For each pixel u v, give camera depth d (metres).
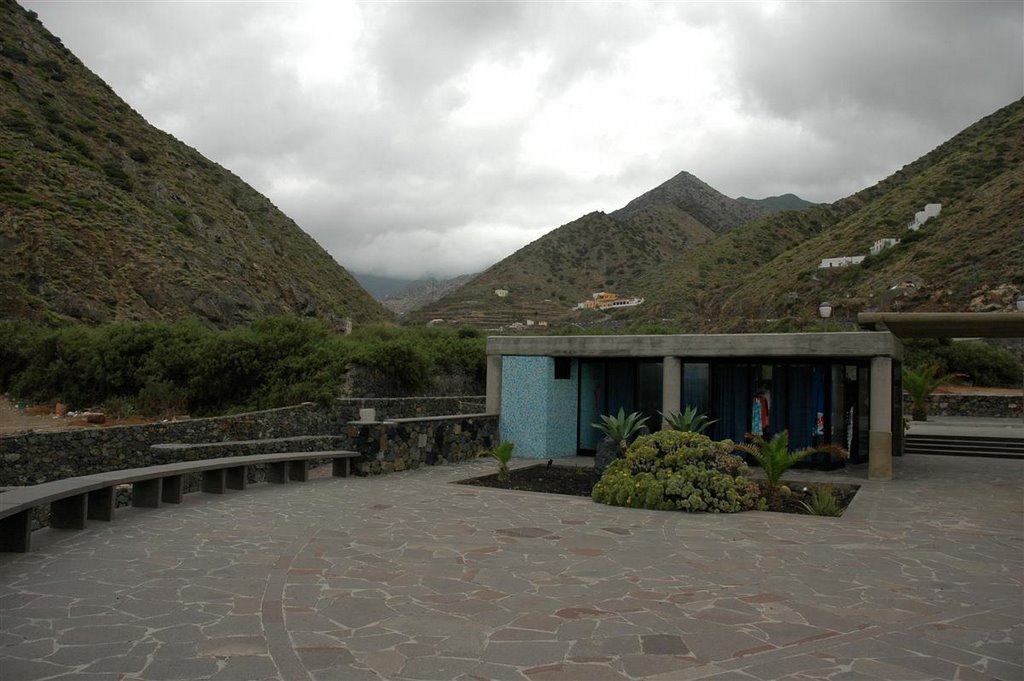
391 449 15.69
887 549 8.68
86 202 48.16
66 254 40.94
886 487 14.16
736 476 11.86
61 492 8.58
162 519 10.15
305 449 18.91
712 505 11.16
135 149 63.25
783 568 7.70
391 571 7.39
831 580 7.24
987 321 16.16
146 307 41.47
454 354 34.03
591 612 6.11
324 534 9.21
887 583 7.15
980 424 26.92
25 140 50.84
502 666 4.89
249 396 28.41
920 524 10.34
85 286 39.56
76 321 36.66
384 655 5.05
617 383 19.50
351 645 5.24
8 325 32.06
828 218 114.50
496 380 19.41
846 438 18.09
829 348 15.58
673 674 4.78
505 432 19.25
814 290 69.50
